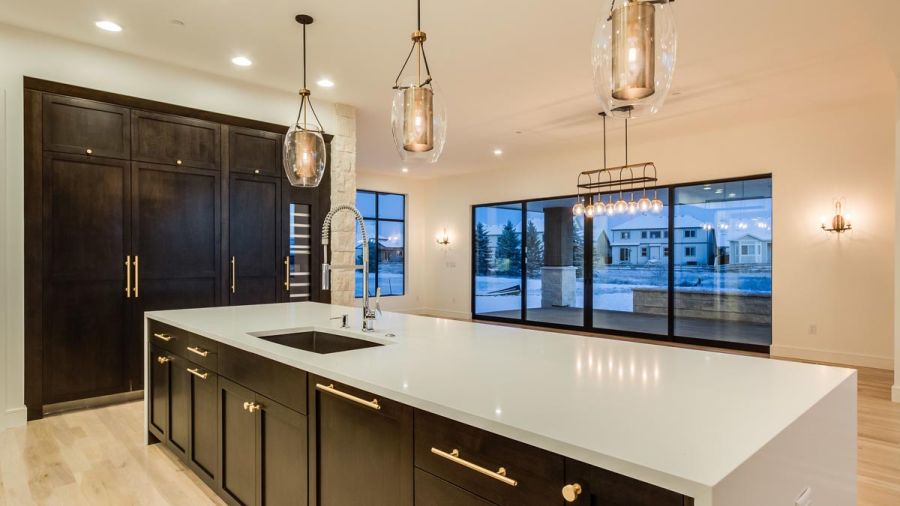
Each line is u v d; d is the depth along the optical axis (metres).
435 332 2.50
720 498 0.86
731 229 6.59
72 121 3.84
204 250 4.50
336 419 1.72
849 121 5.59
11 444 3.24
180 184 4.37
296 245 5.12
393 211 10.61
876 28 3.27
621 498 0.96
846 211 5.60
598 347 2.11
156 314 3.22
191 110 4.44
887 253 5.37
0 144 3.55
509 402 1.33
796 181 5.96
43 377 3.73
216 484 2.46
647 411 1.26
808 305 5.89
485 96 5.20
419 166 9.27
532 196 8.84
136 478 2.76
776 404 1.32
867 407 4.13
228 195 4.65
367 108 5.66
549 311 8.75
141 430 3.53
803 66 4.32
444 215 10.59
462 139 7.10
